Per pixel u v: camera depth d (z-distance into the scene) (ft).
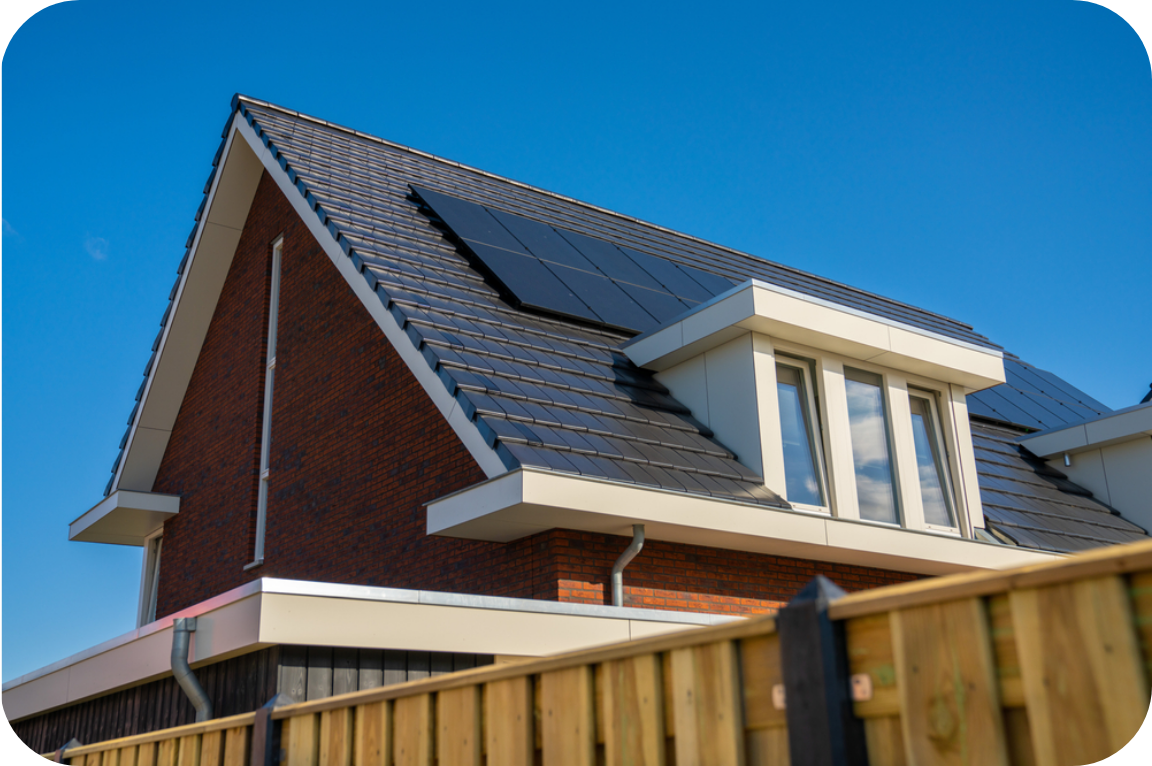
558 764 10.92
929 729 7.61
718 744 9.16
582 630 26.12
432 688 13.02
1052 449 48.67
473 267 41.78
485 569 31.89
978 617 7.48
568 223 52.54
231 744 16.99
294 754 15.44
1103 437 46.85
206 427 53.98
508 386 32.01
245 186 53.78
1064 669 6.91
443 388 31.37
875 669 8.12
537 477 26.96
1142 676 6.51
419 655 24.84
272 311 50.78
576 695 10.87
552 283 41.65
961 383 40.09
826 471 34.91
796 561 34.30
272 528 45.09
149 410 57.21
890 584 36.55
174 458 56.90
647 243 55.11
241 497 48.39
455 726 12.60
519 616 25.36
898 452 36.81
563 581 28.99
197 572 50.96
